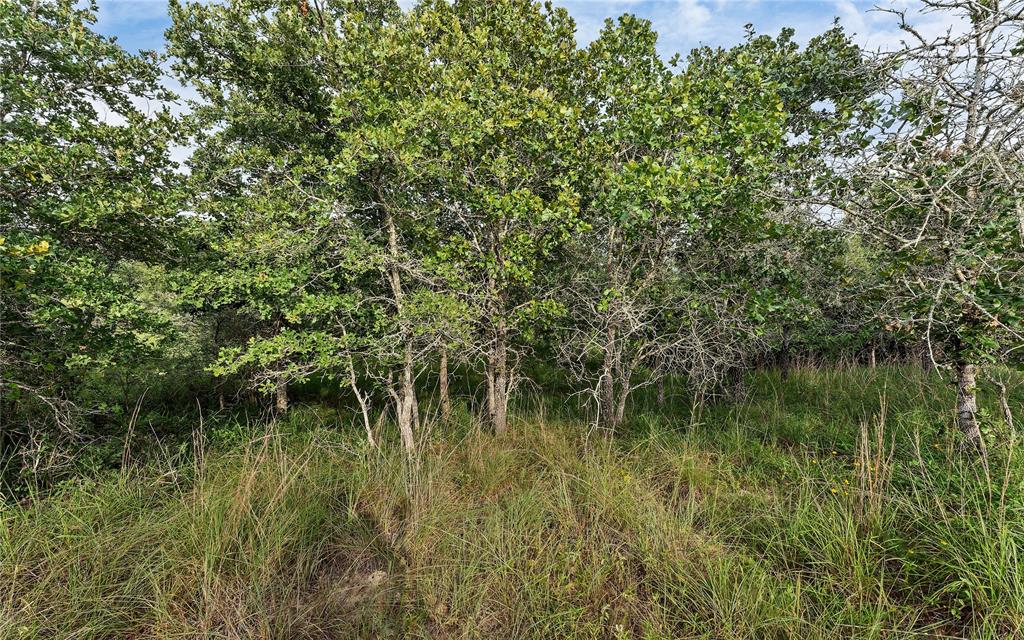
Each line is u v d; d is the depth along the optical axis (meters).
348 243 4.69
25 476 4.29
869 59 3.59
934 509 3.07
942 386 5.98
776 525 3.32
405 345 5.00
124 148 4.94
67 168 4.34
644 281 4.91
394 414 6.89
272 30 5.13
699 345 4.88
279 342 4.49
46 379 4.76
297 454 5.01
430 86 4.82
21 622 2.62
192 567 3.11
